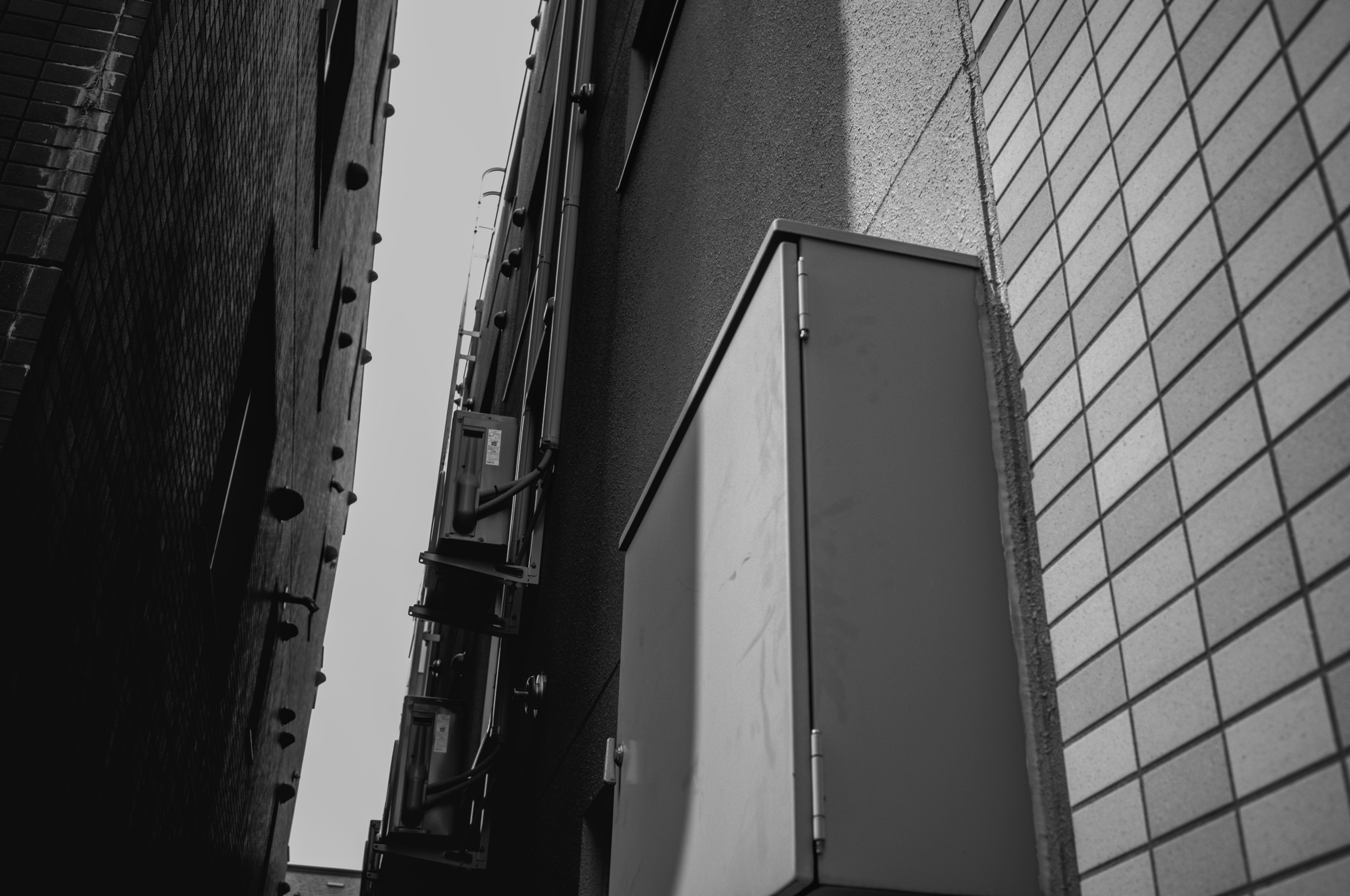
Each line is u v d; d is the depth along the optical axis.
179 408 4.13
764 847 1.64
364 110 10.96
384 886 16.58
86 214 2.77
